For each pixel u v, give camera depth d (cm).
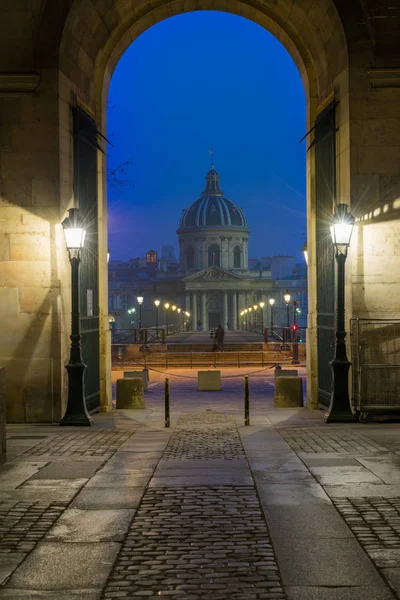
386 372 1467
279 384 1952
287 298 6147
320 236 1827
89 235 1781
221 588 557
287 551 636
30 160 1522
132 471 966
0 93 1515
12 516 752
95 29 1712
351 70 1527
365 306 1523
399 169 1527
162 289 19975
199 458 1060
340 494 823
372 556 619
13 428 1439
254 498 814
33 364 1526
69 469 980
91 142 1773
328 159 1717
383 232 1525
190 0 1862
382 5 1493
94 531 699
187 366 4372
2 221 1529
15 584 569
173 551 640
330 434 1272
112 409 1956
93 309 1822
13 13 1502
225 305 19162
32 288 1525
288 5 1762
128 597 543
